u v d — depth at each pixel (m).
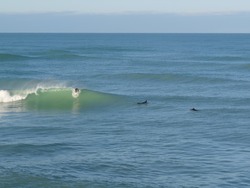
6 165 18.67
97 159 19.91
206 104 35.91
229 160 20.06
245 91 44.09
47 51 106.31
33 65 71.56
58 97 35.91
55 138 23.77
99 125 27.48
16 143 22.30
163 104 35.56
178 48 144.50
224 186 16.81
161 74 53.72
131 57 95.00
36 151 21.08
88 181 16.98
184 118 29.88
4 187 16.16
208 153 21.19
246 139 24.02
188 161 19.84
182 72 63.16
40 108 33.31
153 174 18.08
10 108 33.16
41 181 16.81
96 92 36.66
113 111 32.69
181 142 23.25
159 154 20.89
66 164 19.09
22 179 16.94
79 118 29.80
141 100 36.97
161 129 26.45
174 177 17.75
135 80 52.56
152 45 171.88
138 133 25.28
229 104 35.91
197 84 49.28
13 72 59.88
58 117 30.14
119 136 24.47
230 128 26.73
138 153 21.02
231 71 66.00
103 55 101.06
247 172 18.38
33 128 26.23
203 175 18.02
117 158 20.12
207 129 26.50
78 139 23.62
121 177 17.62
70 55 90.75
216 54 108.56
